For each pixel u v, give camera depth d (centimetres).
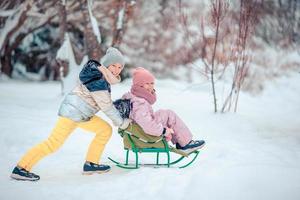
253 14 1037
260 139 772
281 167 466
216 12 1027
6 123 789
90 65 486
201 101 1255
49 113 953
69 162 585
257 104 1388
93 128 510
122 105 512
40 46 2066
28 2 1623
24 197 429
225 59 1077
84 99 489
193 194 414
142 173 489
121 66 505
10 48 1877
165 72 1880
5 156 613
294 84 1725
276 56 1864
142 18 1995
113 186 458
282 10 2041
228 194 407
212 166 487
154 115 529
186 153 527
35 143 696
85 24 1342
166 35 1919
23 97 1245
